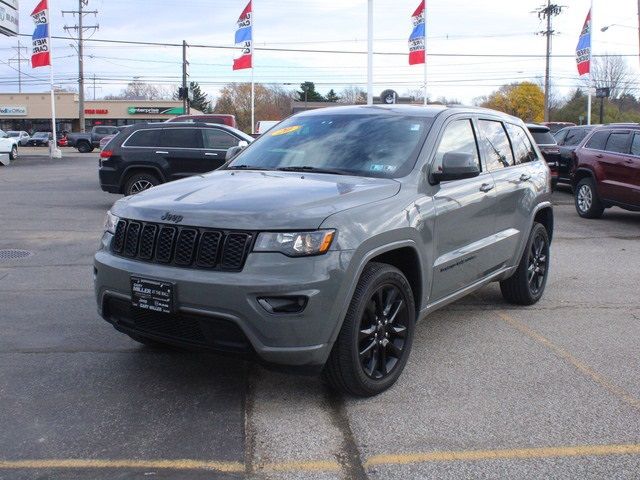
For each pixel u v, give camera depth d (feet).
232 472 10.98
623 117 245.45
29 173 82.02
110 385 14.60
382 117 17.37
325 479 10.83
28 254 29.55
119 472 10.92
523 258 20.68
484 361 16.42
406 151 15.84
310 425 12.74
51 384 14.64
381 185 14.44
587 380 15.24
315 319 12.19
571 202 51.52
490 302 22.25
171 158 42.88
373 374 13.87
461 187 16.65
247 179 15.08
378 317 13.87
